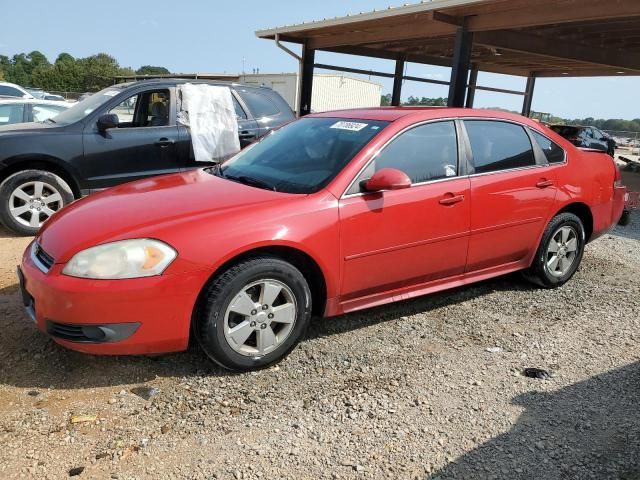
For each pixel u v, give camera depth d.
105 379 3.18
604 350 3.84
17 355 3.39
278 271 3.27
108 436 2.68
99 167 6.46
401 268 3.87
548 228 4.77
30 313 3.26
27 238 6.15
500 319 4.31
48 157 6.14
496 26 10.42
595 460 2.64
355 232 3.56
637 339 4.04
